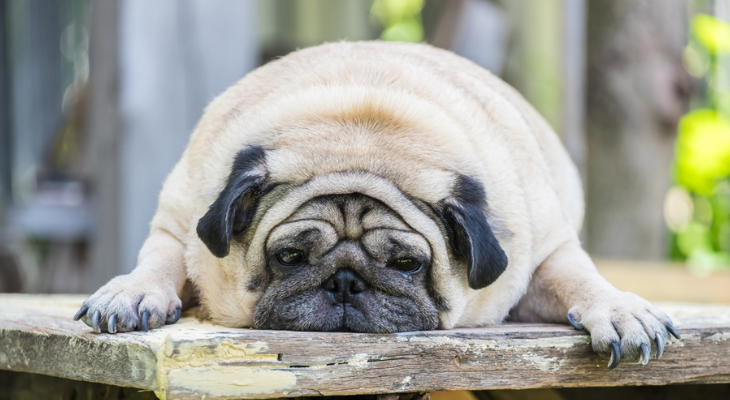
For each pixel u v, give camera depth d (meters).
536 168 5.12
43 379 5.47
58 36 12.27
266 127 4.51
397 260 4.15
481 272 4.09
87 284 10.57
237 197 4.07
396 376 3.88
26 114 12.02
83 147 10.80
